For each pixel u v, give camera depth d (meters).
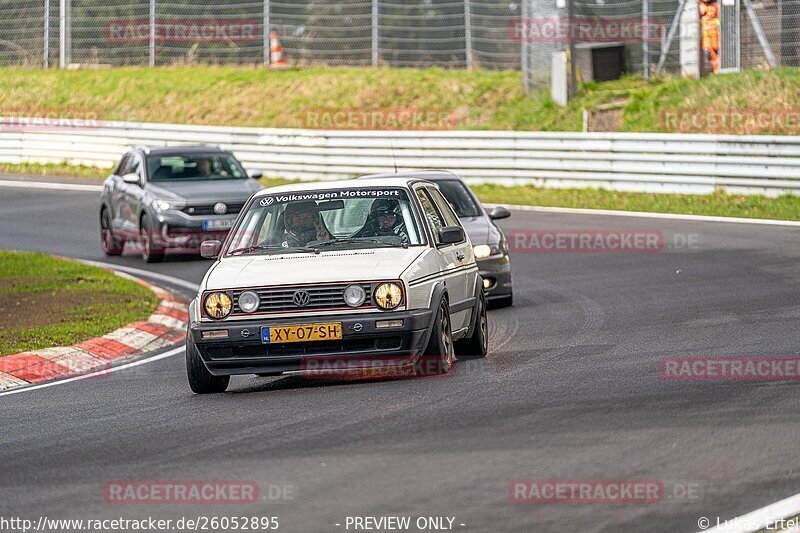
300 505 21.66
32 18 152.38
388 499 21.78
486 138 100.12
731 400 29.78
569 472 23.28
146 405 33.56
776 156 84.94
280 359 33.00
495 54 135.25
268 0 145.25
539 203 91.12
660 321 45.22
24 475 25.25
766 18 111.25
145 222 71.94
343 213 36.97
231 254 36.25
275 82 139.00
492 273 51.25
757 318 44.44
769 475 22.77
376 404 30.67
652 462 23.94
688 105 106.88
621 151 93.00
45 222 90.06
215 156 77.25
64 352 44.12
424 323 33.22
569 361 36.88
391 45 144.88
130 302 55.56
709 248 66.94
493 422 27.86
